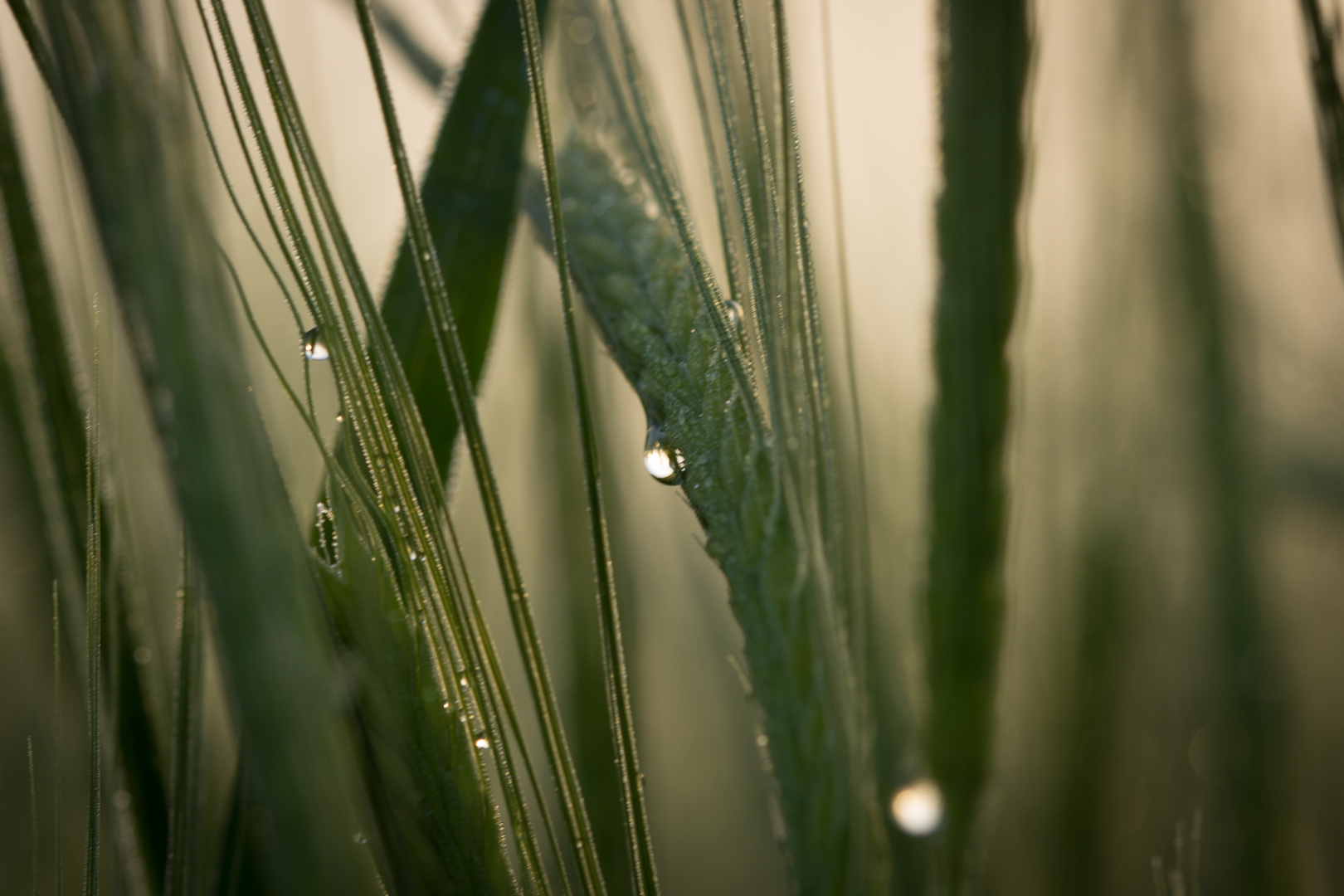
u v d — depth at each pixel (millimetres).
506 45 194
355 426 176
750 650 185
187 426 160
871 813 198
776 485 183
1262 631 303
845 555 206
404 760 173
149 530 239
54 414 195
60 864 185
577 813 176
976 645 210
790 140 181
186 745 185
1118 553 292
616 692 176
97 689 182
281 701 162
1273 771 294
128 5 161
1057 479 309
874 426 293
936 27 201
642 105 189
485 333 193
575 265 185
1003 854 284
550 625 272
